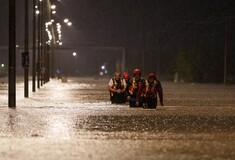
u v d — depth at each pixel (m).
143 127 44.41
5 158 29.03
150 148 32.62
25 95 91.25
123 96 73.00
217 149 32.28
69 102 77.81
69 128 43.66
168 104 74.06
